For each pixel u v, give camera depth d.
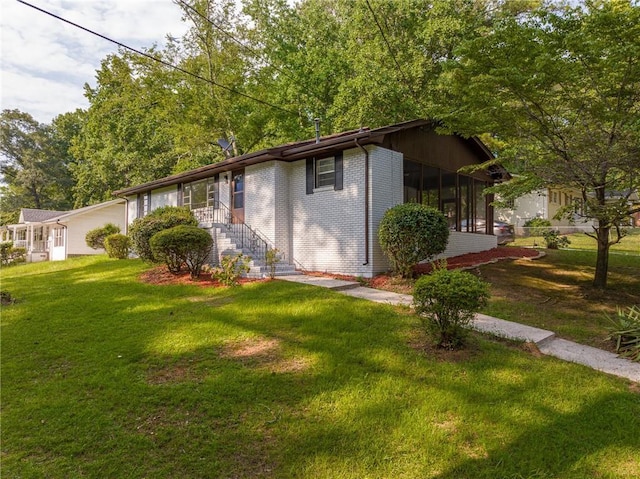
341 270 10.44
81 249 24.14
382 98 16.80
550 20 7.08
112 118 25.98
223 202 13.62
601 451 3.20
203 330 6.04
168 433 3.40
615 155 6.95
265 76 23.58
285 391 4.14
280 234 11.62
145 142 27.58
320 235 11.02
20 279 11.94
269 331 5.94
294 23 24.12
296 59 21.61
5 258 23.91
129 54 21.19
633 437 3.39
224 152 23.98
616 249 14.96
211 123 22.92
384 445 3.24
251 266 10.27
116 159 27.69
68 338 5.85
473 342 5.45
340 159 10.56
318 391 4.13
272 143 23.80
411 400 3.94
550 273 10.12
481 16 18.81
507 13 7.46
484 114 8.48
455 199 13.19
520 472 2.94
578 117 7.89
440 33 18.19
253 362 4.88
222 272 9.53
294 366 4.75
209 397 4.00
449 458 3.08
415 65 18.22
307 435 3.37
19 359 5.11
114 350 5.33
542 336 5.83
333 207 10.70
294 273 10.62
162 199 17.05
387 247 9.12
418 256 8.82
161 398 3.99
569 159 7.73
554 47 7.12
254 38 22.86
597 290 8.42
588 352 5.47
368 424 3.53
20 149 44.47
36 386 4.33
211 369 4.70
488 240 15.12
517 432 3.43
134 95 22.55
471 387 4.20
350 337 5.60
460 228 13.30
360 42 22.12
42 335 6.00
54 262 19.45
